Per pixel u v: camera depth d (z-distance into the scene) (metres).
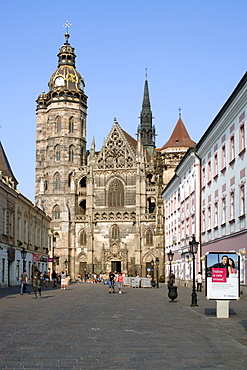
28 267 90.25
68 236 144.62
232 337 20.31
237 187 48.19
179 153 132.12
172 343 18.88
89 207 145.00
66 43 160.38
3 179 78.88
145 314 29.72
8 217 74.19
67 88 154.75
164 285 99.12
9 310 32.31
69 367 14.75
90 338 19.81
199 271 65.56
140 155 146.25
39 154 157.75
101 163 147.75
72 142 153.38
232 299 27.09
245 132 45.66
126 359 15.97
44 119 159.50
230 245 50.47
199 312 30.56
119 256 141.12
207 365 15.27
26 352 16.83
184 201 80.62
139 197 142.75
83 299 45.66
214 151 58.25
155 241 136.50
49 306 36.06
